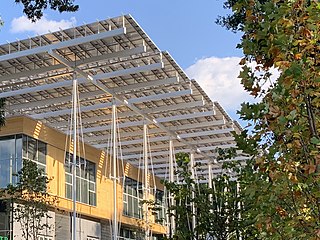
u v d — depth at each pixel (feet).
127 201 119.55
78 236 96.58
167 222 29.14
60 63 75.15
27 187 72.08
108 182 109.50
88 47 72.54
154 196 120.67
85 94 89.45
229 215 22.99
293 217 9.31
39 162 86.43
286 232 9.32
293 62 8.97
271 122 9.48
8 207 75.25
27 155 83.66
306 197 9.20
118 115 100.42
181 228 23.99
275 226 9.49
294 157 9.37
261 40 10.07
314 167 8.83
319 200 9.12
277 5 9.98
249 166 10.62
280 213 9.50
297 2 9.48
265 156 9.64
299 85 9.16
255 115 9.68
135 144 119.85
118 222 110.32
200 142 117.91
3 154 83.15
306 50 9.32
